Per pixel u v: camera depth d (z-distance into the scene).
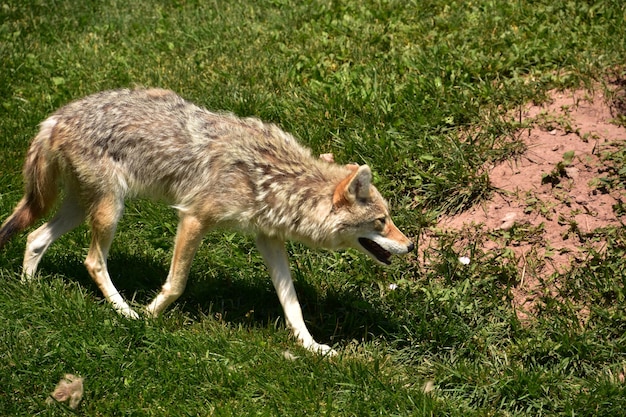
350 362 7.25
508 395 7.15
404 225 8.98
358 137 9.79
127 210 9.38
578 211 8.66
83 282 8.38
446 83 10.47
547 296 8.03
